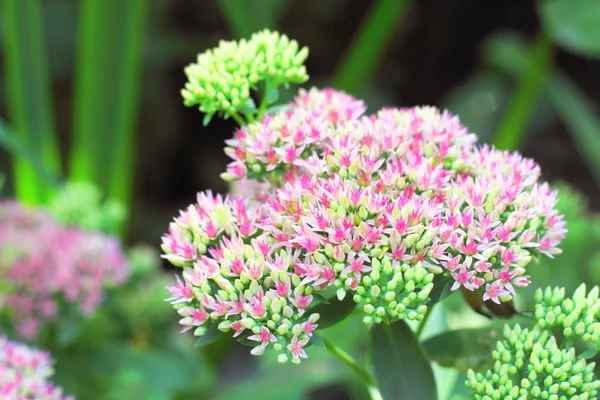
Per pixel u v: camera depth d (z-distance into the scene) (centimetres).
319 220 47
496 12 149
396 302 47
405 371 50
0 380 53
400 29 151
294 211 48
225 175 50
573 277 74
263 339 47
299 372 71
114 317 72
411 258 47
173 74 150
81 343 68
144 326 75
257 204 50
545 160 148
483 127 137
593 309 48
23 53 85
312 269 47
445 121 51
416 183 48
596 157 97
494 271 47
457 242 47
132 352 70
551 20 86
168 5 145
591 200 143
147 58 139
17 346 55
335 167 49
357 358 72
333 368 71
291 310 47
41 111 87
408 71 156
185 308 48
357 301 47
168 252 49
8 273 64
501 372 47
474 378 48
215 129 155
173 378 69
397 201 47
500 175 49
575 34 85
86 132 87
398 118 51
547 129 150
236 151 50
